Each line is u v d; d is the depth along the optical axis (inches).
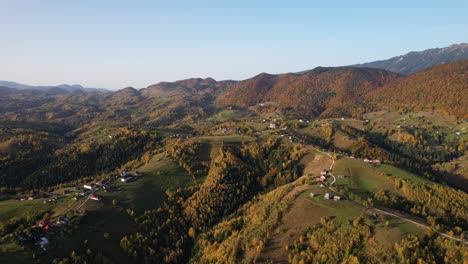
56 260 5969.5
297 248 5846.5
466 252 4707.2
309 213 6756.9
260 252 5999.0
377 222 5944.9
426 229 5625.0
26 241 6210.6
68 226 6884.8
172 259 7042.3
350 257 5137.8
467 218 6914.4
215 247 6870.1
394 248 5123.0
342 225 6013.8
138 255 6884.8
